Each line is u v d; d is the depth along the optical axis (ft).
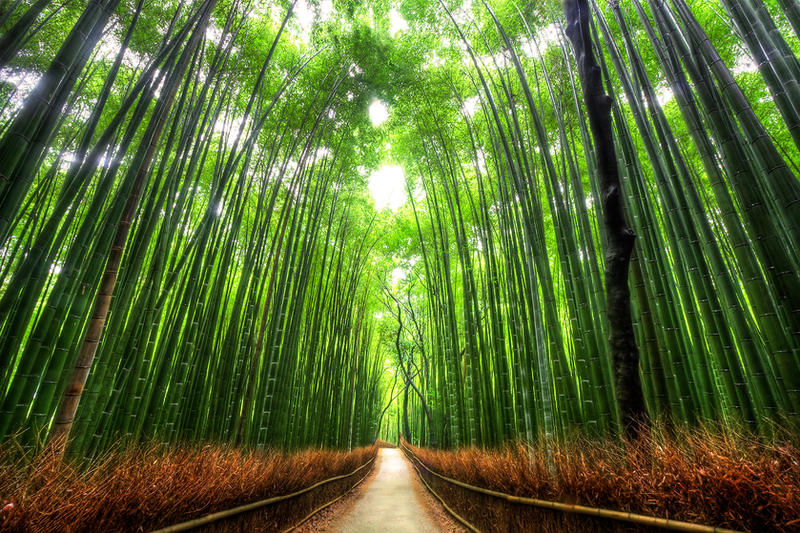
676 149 7.36
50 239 6.02
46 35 11.29
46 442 5.11
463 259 15.94
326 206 21.13
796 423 4.81
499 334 13.26
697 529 4.13
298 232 14.75
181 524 5.32
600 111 7.04
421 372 40.55
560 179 13.99
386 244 29.96
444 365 21.58
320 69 15.99
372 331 38.04
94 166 6.35
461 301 26.43
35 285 5.96
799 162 13.34
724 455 4.61
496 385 13.25
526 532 7.63
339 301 23.24
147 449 7.46
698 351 7.39
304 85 16.07
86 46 5.20
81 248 6.22
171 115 12.83
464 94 17.46
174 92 7.25
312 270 19.60
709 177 6.31
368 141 19.03
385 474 29.45
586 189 15.64
